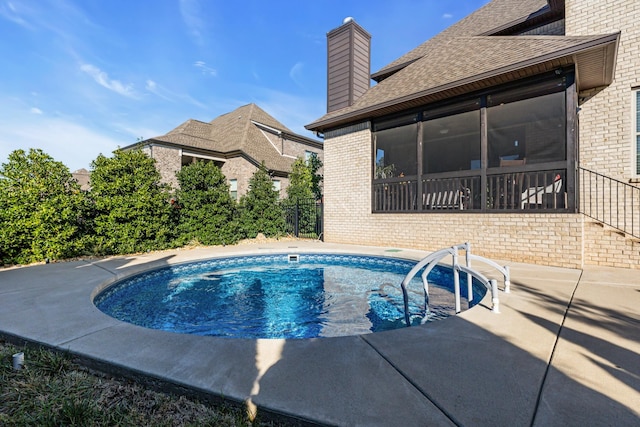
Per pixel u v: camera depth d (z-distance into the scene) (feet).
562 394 6.26
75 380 7.57
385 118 29.14
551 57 18.42
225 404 6.33
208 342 8.86
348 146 31.83
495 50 24.17
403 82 28.86
